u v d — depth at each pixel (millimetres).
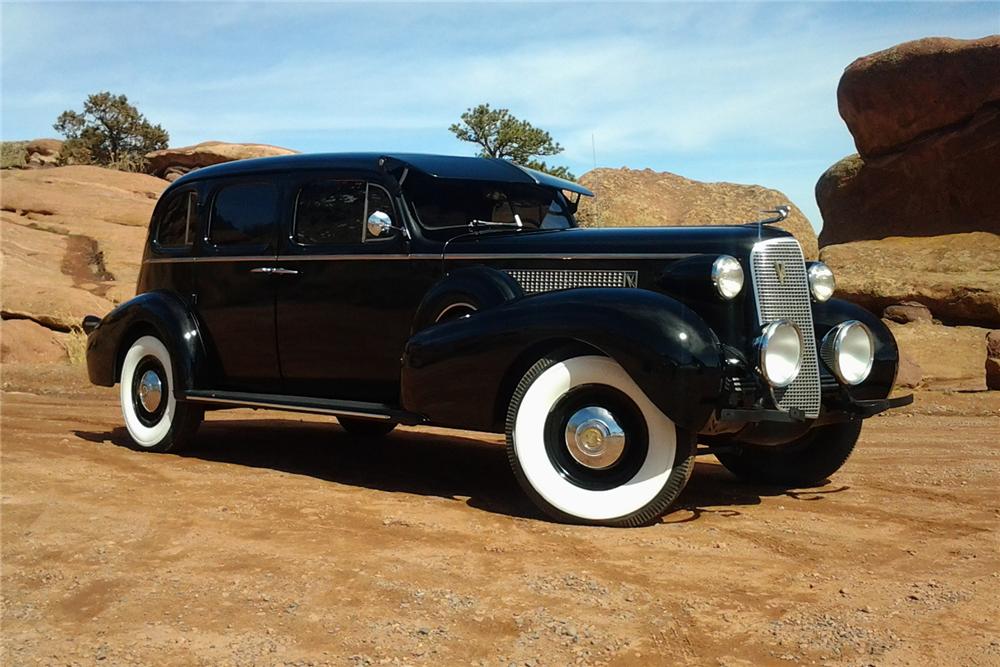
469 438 8422
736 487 6168
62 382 12961
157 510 5141
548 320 4941
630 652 3141
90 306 16750
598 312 4828
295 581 3873
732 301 5090
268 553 4293
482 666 3037
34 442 7512
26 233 23156
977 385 13039
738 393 4871
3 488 5652
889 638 3250
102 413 9812
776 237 5258
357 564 4105
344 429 8570
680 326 4715
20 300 16422
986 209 19562
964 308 17469
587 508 4863
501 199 6551
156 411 7223
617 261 5402
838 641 3225
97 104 60469
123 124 60406
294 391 6734
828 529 4871
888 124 20422
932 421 9617
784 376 4953
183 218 7352
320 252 6445
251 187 6906
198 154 47781
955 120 19625
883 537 4707
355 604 3598
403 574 3953
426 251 6004
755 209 15539
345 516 5039
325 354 6473
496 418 5223
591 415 4887
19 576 3986
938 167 19969
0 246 21281
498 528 4789
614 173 16078
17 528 4734
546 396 4965
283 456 7148
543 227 6707
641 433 4824
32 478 5977
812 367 5246
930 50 19484
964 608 3570
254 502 5367
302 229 6590
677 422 4645
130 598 3689
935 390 12070
